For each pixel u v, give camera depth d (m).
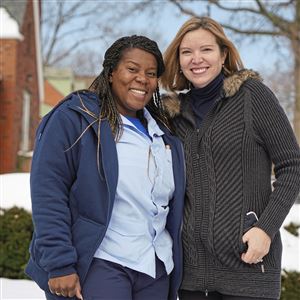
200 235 2.97
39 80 19.69
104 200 2.74
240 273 2.90
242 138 2.94
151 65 2.99
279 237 3.03
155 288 2.94
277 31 16.69
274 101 2.96
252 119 2.95
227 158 2.95
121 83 2.96
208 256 2.97
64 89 29.17
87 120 2.78
